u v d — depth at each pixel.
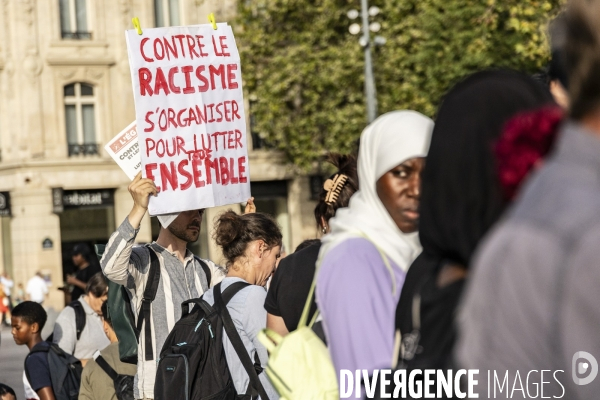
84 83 34.53
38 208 33.69
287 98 31.06
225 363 4.77
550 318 1.42
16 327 7.37
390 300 2.73
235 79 5.98
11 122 33.88
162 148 5.64
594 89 1.53
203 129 5.79
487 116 2.07
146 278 5.46
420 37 28.52
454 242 2.05
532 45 22.25
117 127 34.75
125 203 34.91
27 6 33.47
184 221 5.62
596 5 1.50
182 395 4.68
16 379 15.63
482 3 24.83
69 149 34.34
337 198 4.35
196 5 32.94
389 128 2.83
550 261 1.42
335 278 2.77
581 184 1.47
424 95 27.98
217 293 4.90
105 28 34.56
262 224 5.15
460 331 1.63
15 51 33.56
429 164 2.12
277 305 3.89
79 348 7.56
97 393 6.27
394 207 2.83
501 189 2.01
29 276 33.78
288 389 2.96
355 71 29.95
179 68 5.77
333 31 30.48
